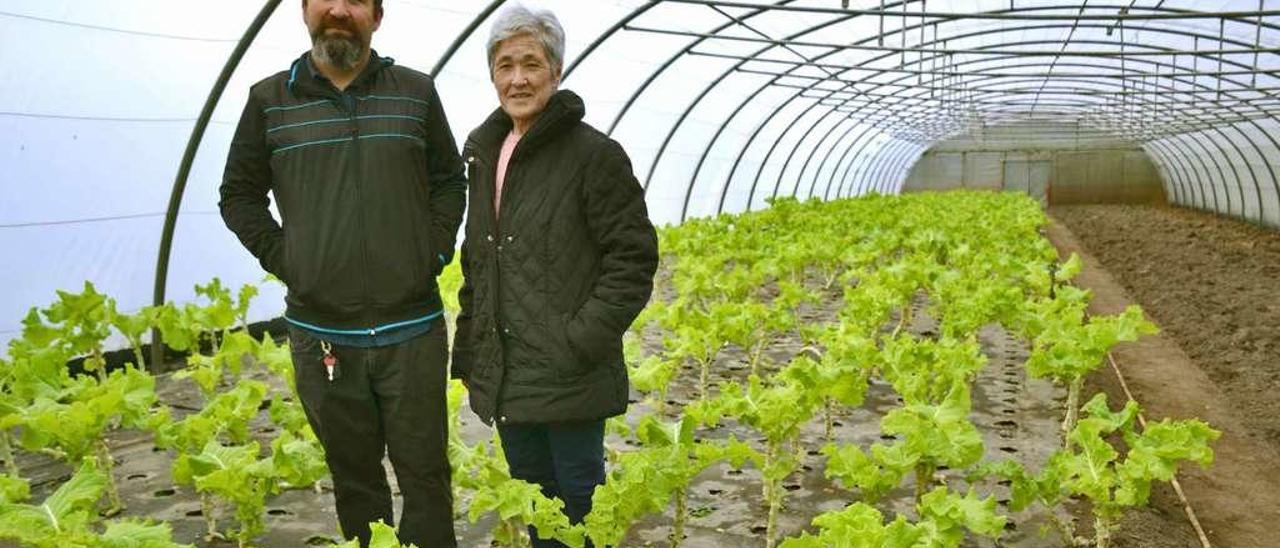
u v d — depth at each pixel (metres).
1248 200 26.97
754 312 7.08
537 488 3.56
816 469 5.60
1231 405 7.57
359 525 3.82
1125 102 23.12
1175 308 12.68
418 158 3.53
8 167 6.71
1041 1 12.66
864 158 32.09
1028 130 37.44
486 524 4.73
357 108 3.45
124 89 7.27
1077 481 4.23
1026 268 9.50
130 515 4.89
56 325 7.21
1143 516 5.05
